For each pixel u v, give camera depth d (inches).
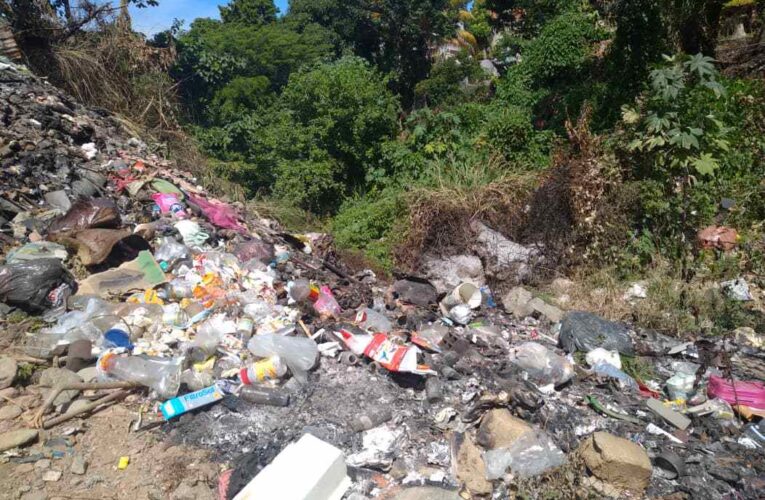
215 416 145.8
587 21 432.1
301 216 376.5
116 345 159.5
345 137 434.3
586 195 252.7
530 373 170.2
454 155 359.9
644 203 248.1
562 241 258.2
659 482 131.0
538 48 433.7
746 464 137.5
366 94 430.3
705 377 176.6
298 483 114.6
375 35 856.3
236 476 125.3
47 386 147.4
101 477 125.4
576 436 144.6
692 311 217.8
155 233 226.1
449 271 258.7
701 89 255.3
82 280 189.6
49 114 282.8
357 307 217.8
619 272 247.3
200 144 472.1
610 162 255.8
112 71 430.0
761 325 207.3
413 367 159.8
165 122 428.8
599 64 405.4
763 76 333.4
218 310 184.1
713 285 225.6
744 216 251.9
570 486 126.5
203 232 240.1
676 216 245.4
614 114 341.1
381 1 803.4
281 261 238.1
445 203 276.5
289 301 200.4
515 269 252.8
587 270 251.0
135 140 339.9
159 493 122.4
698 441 146.0
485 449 138.8
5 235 200.2
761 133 276.8
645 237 247.9
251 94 550.9
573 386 166.7
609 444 130.3
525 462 132.9
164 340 165.6
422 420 148.2
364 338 173.2
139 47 466.6
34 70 377.1
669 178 249.4
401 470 133.0
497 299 245.0
